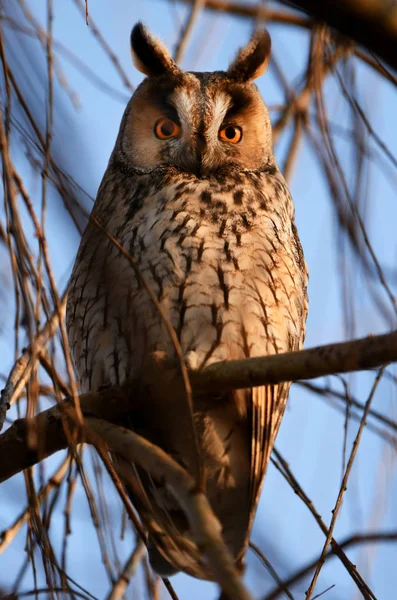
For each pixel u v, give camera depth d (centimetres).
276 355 564
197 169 825
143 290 732
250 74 905
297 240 862
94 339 759
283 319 757
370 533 575
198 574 640
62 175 474
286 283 766
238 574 415
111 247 754
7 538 632
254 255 752
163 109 870
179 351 527
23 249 459
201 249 742
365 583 575
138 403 642
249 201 792
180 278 733
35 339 475
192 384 611
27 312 467
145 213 771
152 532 662
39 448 535
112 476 572
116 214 802
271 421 733
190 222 754
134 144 863
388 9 329
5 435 592
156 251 740
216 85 875
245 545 659
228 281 736
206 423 710
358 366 520
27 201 473
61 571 554
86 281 757
